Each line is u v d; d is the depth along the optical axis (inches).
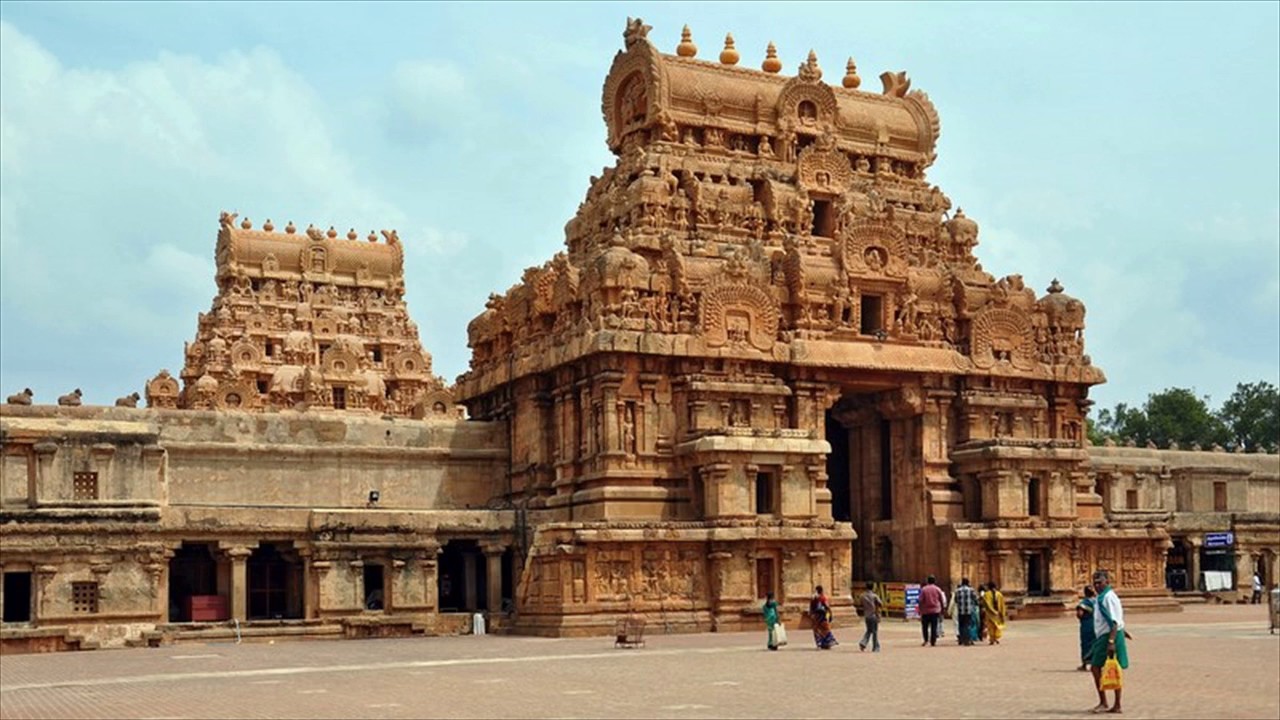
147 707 1365.7
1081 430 3314.5
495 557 2815.0
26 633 2420.0
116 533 2546.8
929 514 3063.5
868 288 3122.5
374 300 5689.0
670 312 2920.8
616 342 2795.3
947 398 3139.8
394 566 2704.2
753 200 3176.7
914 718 1168.2
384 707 1325.0
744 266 2955.2
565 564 2578.7
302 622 2603.3
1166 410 6737.2
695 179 3122.5
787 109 3272.6
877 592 3011.8
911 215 3339.1
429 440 3097.9
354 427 3024.1
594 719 1195.3
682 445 2827.3
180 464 2834.6
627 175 3176.7
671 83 3184.1
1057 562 3036.4
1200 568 3880.4
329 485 2970.0
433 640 2501.2
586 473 2859.3
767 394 2923.2
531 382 3051.2
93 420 2677.2
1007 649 2030.0
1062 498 3063.5
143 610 2549.2
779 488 2748.5
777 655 1974.7
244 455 2891.2
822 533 2743.6
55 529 2503.7
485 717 1224.8
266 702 1389.0
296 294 5546.3
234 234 5487.2
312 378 5108.3
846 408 3280.0
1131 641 2096.5
